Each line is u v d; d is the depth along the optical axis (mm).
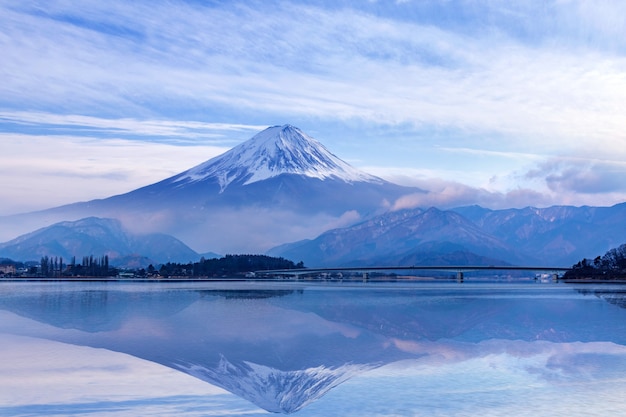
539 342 67062
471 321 90188
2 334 73750
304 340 69438
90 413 38125
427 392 43344
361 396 42594
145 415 37938
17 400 40844
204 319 92375
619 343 65750
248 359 57031
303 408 39906
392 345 65812
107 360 55375
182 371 50750
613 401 40312
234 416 38188
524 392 42906
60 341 67938
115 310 109438
